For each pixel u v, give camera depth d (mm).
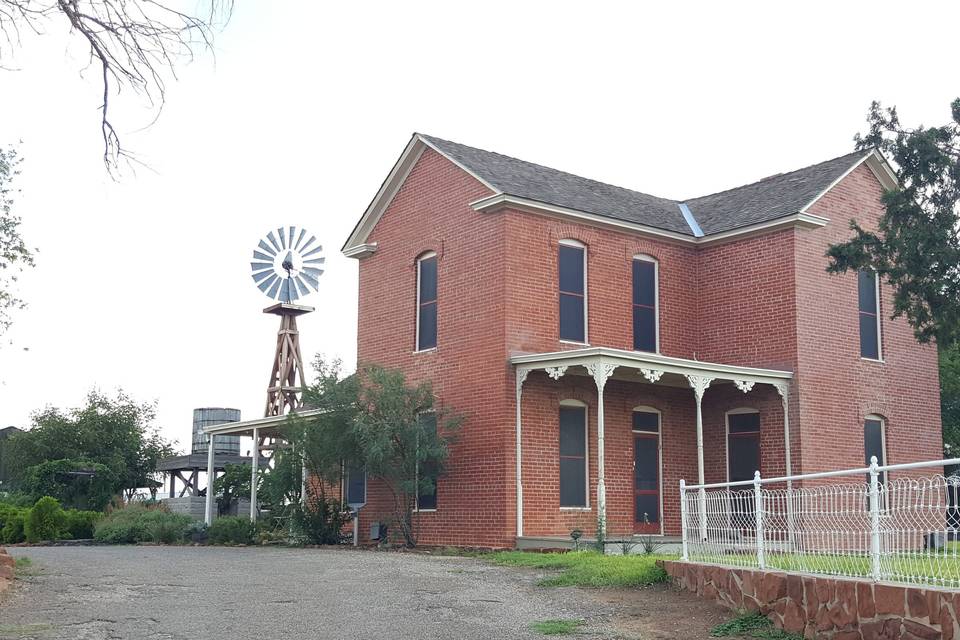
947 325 20547
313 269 37594
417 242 25391
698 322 25781
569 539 20484
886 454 25266
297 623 11773
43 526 28547
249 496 36969
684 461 24672
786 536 12422
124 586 14625
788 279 23953
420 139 25281
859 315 25297
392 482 23766
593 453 23094
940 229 20500
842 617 10453
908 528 10008
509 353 22250
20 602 12797
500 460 21922
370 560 19047
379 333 26250
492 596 13875
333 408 23297
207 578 15789
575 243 24031
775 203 25312
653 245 25250
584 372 22328
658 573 14445
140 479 47281
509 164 25844
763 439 23969
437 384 24062
